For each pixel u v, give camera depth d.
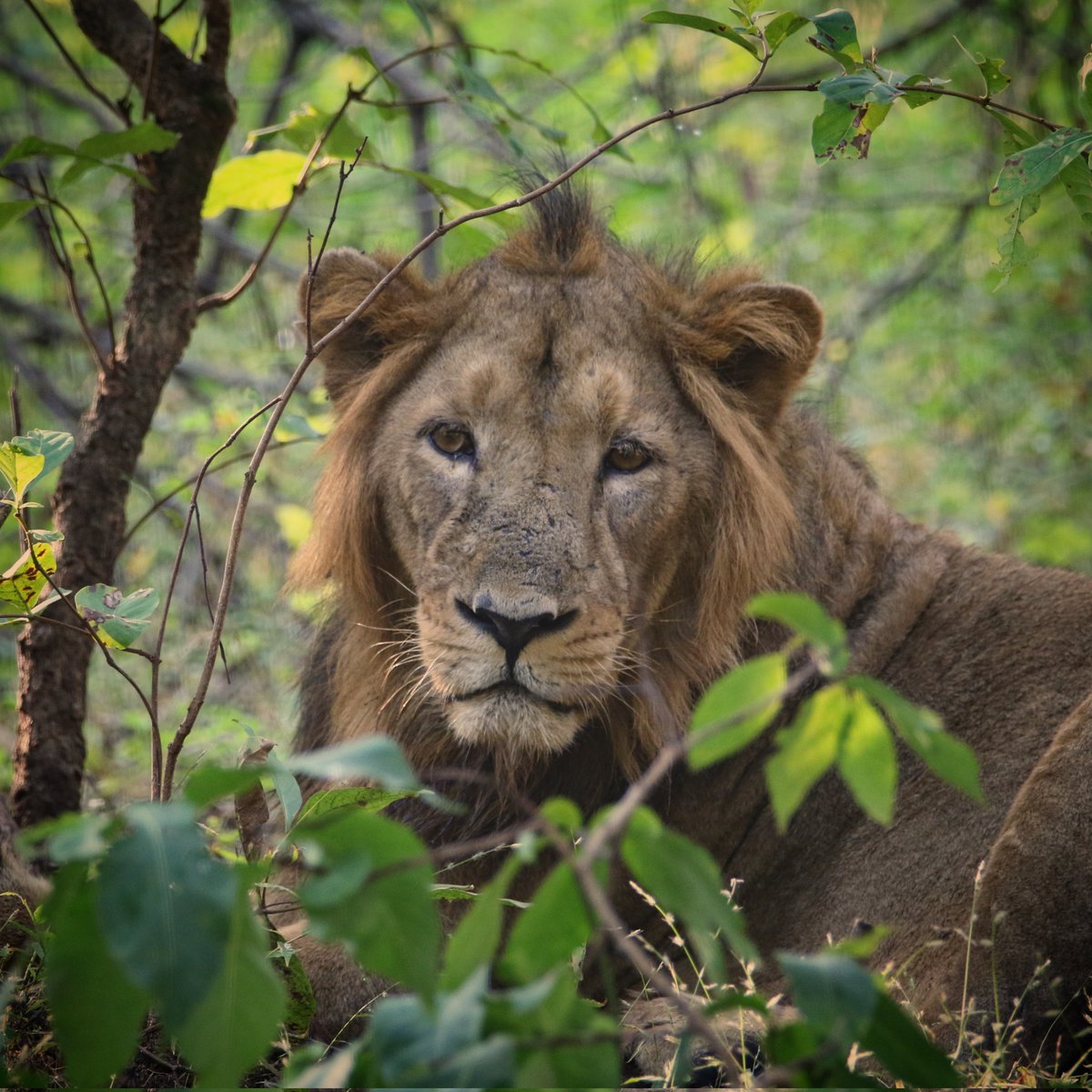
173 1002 3.85
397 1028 3.99
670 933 8.87
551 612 7.95
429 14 17.70
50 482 14.95
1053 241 19.62
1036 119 7.94
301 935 7.43
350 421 9.16
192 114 9.32
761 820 9.05
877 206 21.34
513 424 8.47
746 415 9.21
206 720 12.87
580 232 9.27
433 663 8.29
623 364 8.72
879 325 21.20
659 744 8.70
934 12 21.33
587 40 24.70
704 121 21.39
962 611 9.34
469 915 4.26
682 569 8.96
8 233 20.34
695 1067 6.75
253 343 17.92
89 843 3.88
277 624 14.59
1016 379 19.38
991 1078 6.57
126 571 14.91
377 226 19.83
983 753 8.80
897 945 8.44
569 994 4.17
